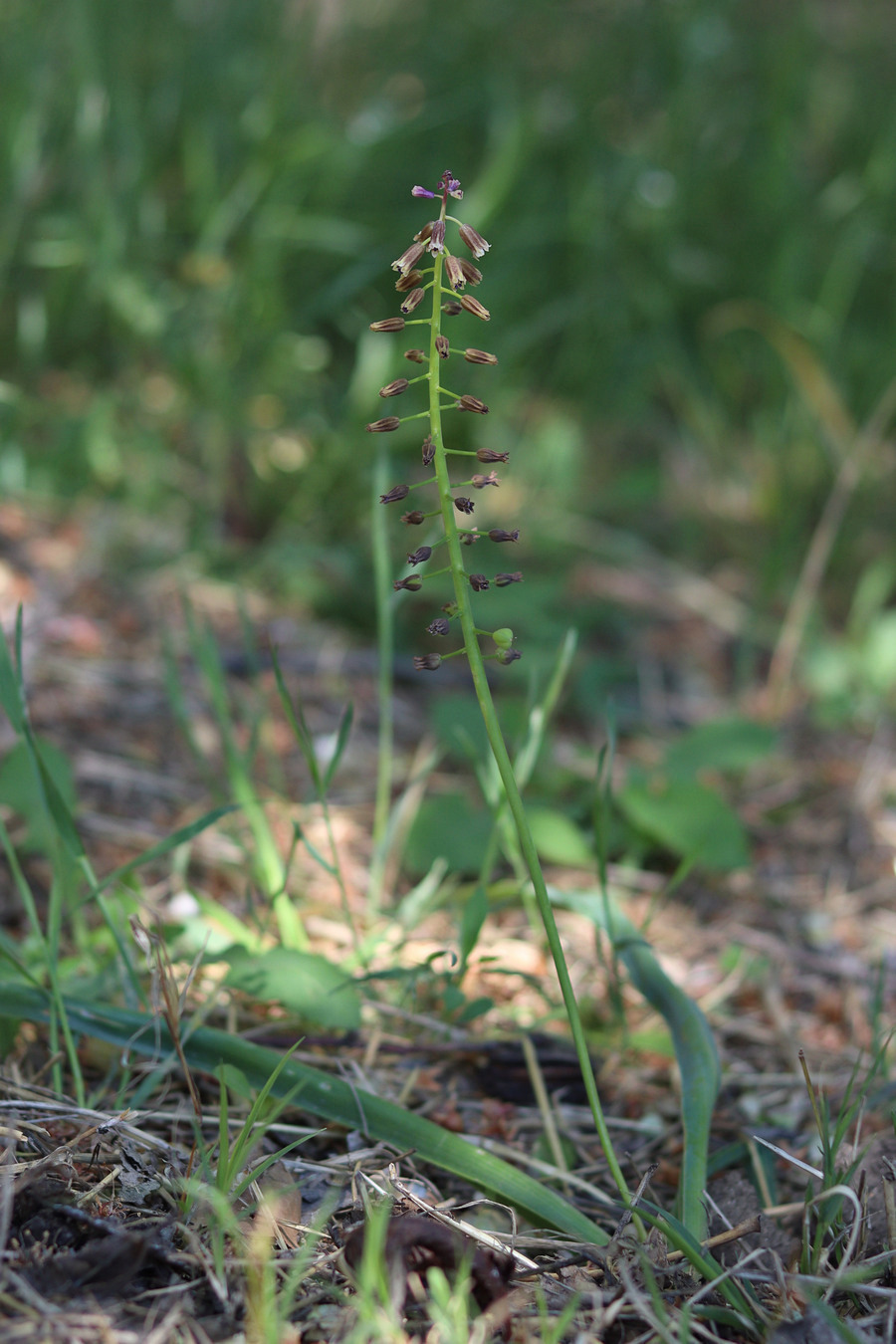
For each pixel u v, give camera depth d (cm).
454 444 380
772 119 473
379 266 389
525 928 222
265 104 392
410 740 287
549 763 271
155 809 244
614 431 438
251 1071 155
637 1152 168
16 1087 151
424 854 230
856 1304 129
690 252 461
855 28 557
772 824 279
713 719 295
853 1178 149
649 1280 120
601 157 460
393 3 506
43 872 215
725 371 448
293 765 268
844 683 327
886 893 256
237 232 395
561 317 423
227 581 327
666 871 254
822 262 460
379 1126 147
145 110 416
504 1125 167
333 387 393
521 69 489
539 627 321
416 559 127
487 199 394
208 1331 117
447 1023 184
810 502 397
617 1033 190
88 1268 118
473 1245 125
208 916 196
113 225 362
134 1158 139
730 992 215
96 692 277
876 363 423
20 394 331
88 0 387
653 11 504
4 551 313
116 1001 177
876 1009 174
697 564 382
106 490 346
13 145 366
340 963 195
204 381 360
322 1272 127
